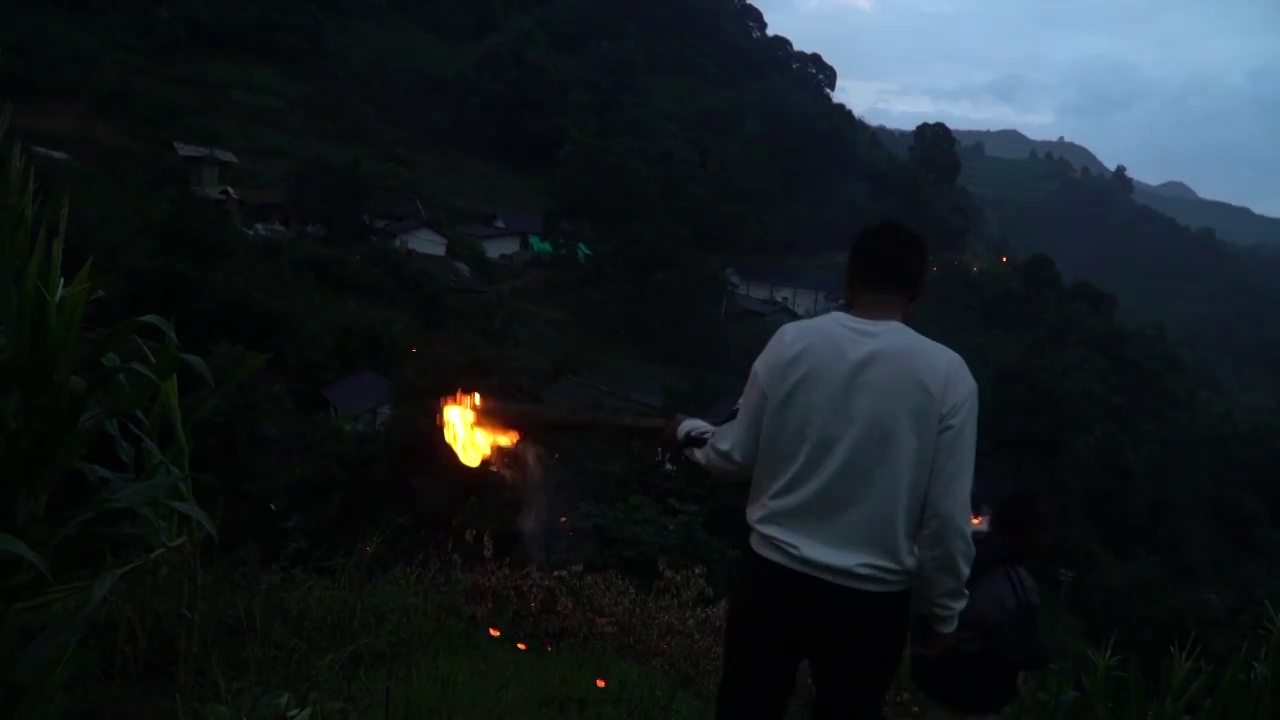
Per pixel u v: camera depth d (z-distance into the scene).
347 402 27.42
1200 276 149.38
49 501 3.01
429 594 4.93
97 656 3.33
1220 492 43.34
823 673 2.22
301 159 64.50
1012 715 3.13
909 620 2.24
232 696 3.22
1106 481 40.75
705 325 49.81
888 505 2.11
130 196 42.69
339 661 3.79
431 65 86.50
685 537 6.21
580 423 2.70
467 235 61.16
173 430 3.28
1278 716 2.88
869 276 2.25
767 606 2.19
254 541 6.93
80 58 64.38
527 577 5.37
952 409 2.12
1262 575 40.22
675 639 4.98
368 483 6.74
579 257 58.06
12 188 2.93
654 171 69.19
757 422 2.24
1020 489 3.18
